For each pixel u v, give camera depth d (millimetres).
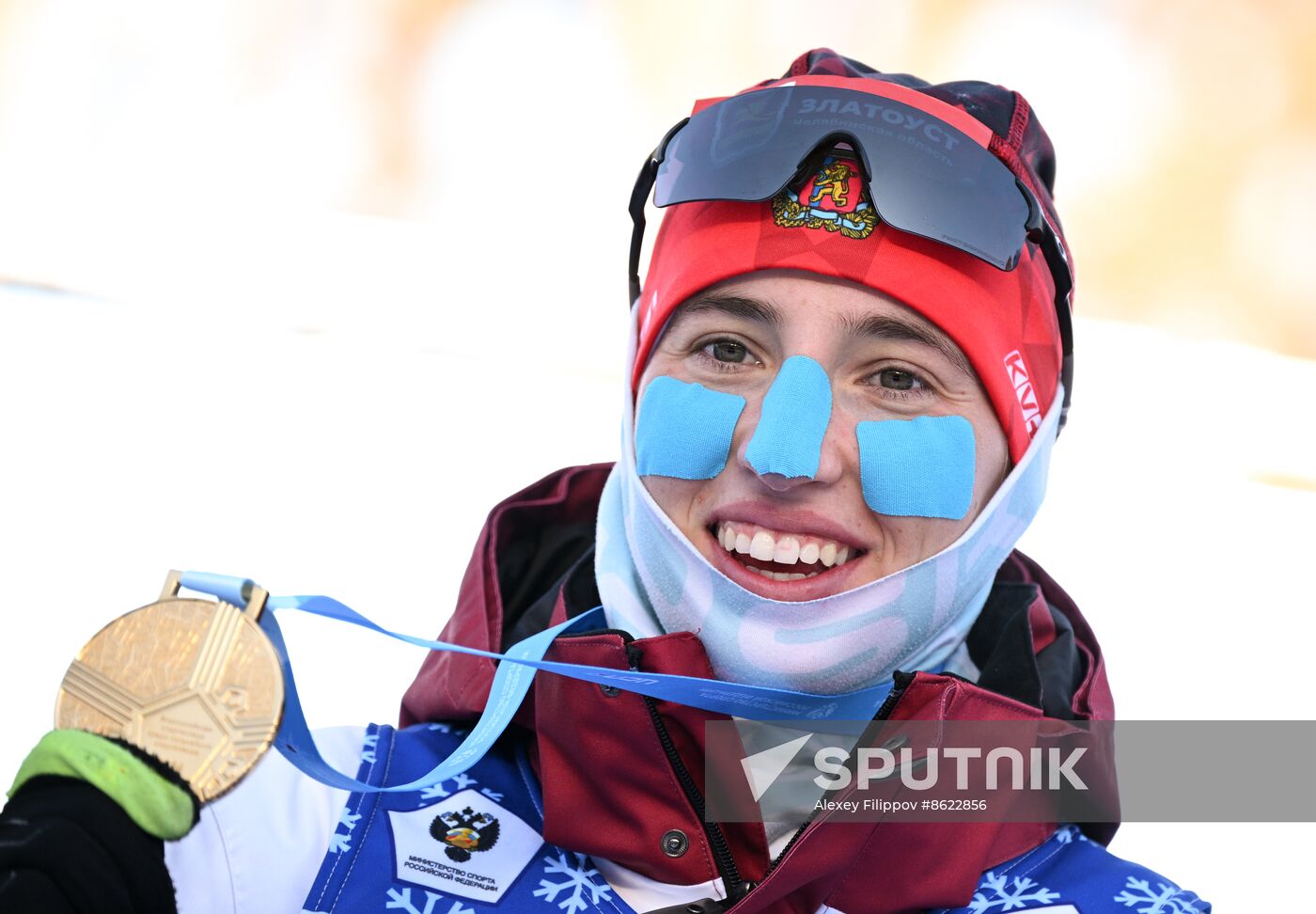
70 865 4457
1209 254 25500
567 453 15984
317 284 21188
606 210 24984
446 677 5930
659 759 5246
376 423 16281
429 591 12039
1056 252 5945
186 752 4184
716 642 5527
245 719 4160
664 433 5594
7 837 4465
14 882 4402
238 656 4184
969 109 6051
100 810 4590
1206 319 25359
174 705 4215
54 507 12867
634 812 5305
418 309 21109
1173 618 13914
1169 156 25500
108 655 4270
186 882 5020
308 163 24328
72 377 16531
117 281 20156
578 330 21297
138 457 14367
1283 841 10016
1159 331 25234
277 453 14906
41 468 13758
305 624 11109
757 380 5602
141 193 22891
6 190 22141
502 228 24500
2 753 9016
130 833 4633
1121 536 16219
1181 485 18422
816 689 5578
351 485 14242
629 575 5867
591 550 6270
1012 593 6062
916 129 5586
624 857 5328
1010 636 5824
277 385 17234
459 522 13625
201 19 24297
